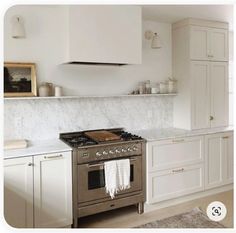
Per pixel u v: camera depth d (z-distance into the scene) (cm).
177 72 380
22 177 238
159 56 379
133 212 311
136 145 294
